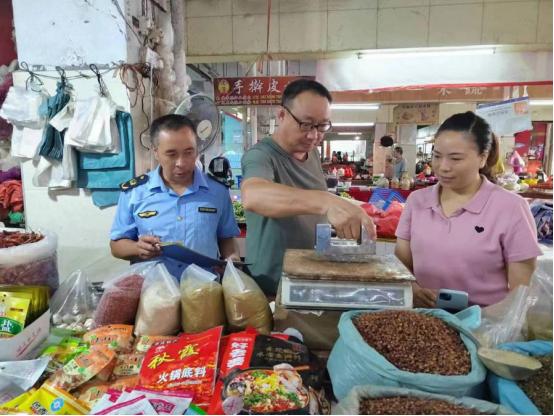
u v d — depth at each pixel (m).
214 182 1.85
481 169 1.45
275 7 4.38
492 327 0.84
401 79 4.60
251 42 4.46
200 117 2.38
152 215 1.71
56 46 2.29
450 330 0.79
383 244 2.70
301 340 0.89
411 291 0.88
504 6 4.10
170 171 1.64
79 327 1.02
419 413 0.61
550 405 0.64
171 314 0.94
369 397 0.64
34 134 2.32
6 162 2.76
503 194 1.30
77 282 1.12
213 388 0.73
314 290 0.89
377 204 3.26
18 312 0.88
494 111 3.42
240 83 4.45
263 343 0.82
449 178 1.31
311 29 4.38
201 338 0.84
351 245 1.01
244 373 0.73
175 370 0.76
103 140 2.16
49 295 1.07
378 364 0.67
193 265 1.10
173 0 2.92
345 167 10.15
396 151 7.27
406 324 0.79
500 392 0.67
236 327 0.96
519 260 1.25
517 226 1.25
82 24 2.25
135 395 0.71
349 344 0.72
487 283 1.31
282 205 1.00
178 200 1.72
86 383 0.79
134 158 2.29
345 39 4.36
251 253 1.51
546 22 4.07
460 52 4.43
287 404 0.68
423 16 4.22
